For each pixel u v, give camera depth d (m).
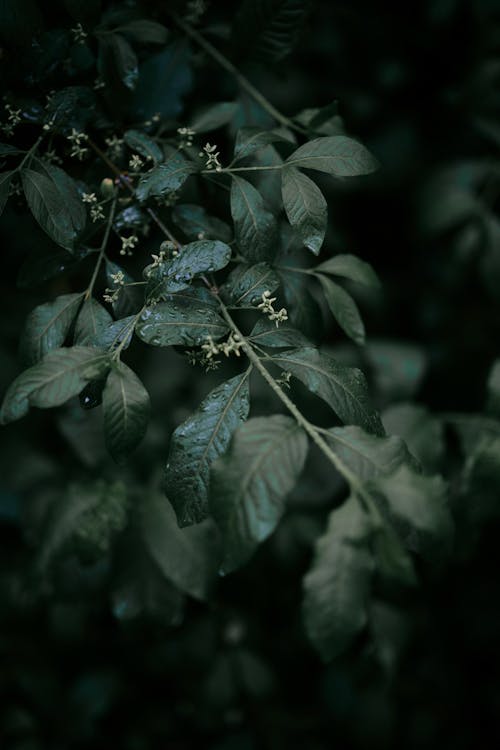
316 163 0.58
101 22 0.66
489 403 0.73
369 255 1.15
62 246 0.58
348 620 0.49
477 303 1.19
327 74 1.03
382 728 1.05
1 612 0.96
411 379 0.91
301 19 0.69
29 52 0.62
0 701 1.01
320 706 1.08
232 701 0.98
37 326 0.58
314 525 0.92
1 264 0.95
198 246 0.56
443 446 0.84
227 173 0.60
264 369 0.55
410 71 1.05
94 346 0.55
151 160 0.65
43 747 0.99
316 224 0.57
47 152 0.62
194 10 0.72
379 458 0.52
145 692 1.09
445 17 1.02
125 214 0.63
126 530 0.82
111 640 1.05
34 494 0.88
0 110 0.62
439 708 1.16
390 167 1.04
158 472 0.84
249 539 0.50
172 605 0.82
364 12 1.03
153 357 0.90
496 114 1.01
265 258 0.59
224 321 0.56
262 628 1.05
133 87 0.65
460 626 1.18
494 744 1.15
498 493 0.73
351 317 0.65
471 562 1.17
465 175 1.02
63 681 1.04
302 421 0.53
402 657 0.94
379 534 0.50
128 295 0.61
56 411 0.84
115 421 0.53
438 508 0.50
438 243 1.15
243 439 0.51
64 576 0.84
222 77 0.79
